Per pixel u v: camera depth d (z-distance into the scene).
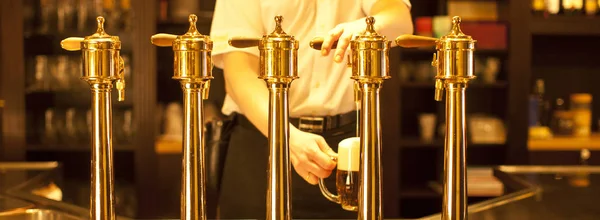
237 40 0.92
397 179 4.10
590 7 4.20
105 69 0.90
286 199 0.91
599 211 1.54
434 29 4.08
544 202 1.65
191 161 0.91
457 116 0.93
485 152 4.54
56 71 4.06
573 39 4.62
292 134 1.41
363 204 0.92
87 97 4.41
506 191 2.23
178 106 4.18
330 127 1.79
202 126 0.91
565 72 4.63
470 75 0.92
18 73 4.07
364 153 0.91
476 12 4.23
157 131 4.16
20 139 4.07
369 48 0.89
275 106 0.90
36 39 4.23
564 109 4.62
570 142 4.14
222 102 4.00
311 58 1.77
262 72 0.89
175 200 4.04
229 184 1.95
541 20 4.12
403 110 4.50
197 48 0.88
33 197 1.65
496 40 4.18
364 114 0.91
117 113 4.06
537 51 4.63
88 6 4.09
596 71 4.62
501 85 4.18
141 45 3.98
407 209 4.43
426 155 4.53
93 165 0.92
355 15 1.79
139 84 4.00
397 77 4.07
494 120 4.23
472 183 4.01
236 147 1.94
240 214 1.94
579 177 2.11
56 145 4.08
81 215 1.44
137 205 4.02
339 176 1.16
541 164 4.14
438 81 0.94
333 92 1.79
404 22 1.58
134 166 4.20
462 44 0.91
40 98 4.32
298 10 1.76
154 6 3.97
